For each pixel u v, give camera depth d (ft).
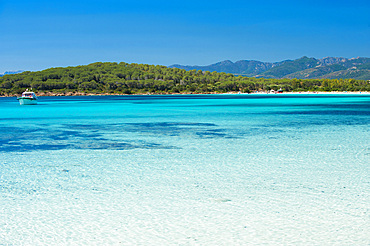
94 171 61.87
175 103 420.77
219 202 44.55
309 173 59.36
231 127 136.26
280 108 283.79
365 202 44.16
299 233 35.53
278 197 46.29
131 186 52.03
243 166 65.31
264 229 36.52
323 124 145.07
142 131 124.36
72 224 38.06
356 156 74.33
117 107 329.52
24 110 283.59
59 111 265.34
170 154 78.33
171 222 38.45
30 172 61.26
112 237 34.96
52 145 92.32
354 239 34.17
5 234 35.70
